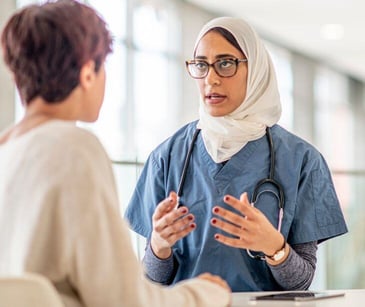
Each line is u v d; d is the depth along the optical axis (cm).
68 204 119
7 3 498
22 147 126
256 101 214
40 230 120
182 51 812
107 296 119
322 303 163
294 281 190
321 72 1210
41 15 131
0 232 124
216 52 209
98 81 138
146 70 755
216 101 211
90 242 119
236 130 211
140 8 746
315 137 1190
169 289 128
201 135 218
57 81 131
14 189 123
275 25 915
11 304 109
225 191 208
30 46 130
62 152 122
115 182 129
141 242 241
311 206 208
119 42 704
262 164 211
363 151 1384
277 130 218
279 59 1076
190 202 211
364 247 706
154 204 220
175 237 189
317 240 207
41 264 121
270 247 181
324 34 970
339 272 673
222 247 203
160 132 774
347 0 777
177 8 805
